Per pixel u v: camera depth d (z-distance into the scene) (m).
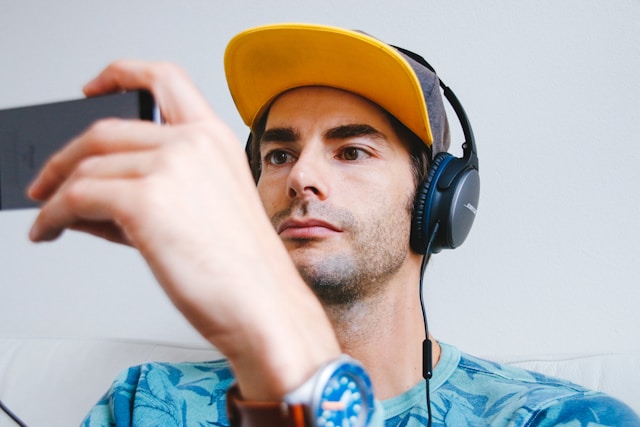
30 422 1.04
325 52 0.84
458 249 1.12
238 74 0.94
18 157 0.45
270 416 0.39
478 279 1.10
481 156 1.13
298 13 1.29
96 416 0.86
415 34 1.20
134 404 0.85
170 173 0.36
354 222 0.81
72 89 1.47
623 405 0.77
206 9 1.37
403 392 0.84
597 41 1.08
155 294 1.30
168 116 0.41
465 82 1.16
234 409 0.42
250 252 0.38
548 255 1.06
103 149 0.37
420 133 0.86
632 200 1.03
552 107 1.10
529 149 1.10
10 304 1.40
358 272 0.81
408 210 0.86
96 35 1.46
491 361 0.92
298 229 0.81
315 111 0.87
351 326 0.85
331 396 0.40
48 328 1.37
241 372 0.40
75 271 1.36
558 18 1.11
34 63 1.51
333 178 0.83
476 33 1.16
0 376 1.12
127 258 1.33
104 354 1.09
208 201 0.37
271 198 0.87
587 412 0.75
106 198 0.35
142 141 0.37
